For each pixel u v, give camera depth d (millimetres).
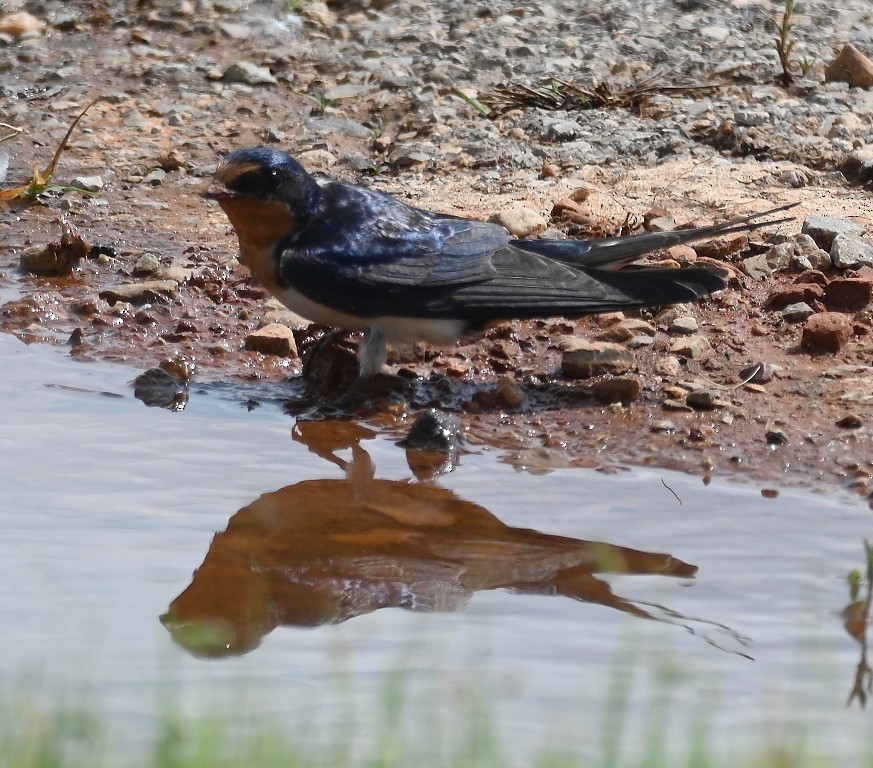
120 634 7828
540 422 11141
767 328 12555
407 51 18906
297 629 7984
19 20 19516
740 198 14977
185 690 7133
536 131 16734
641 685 7246
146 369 12117
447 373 12023
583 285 11438
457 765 6004
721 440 10664
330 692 7098
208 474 10188
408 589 8516
